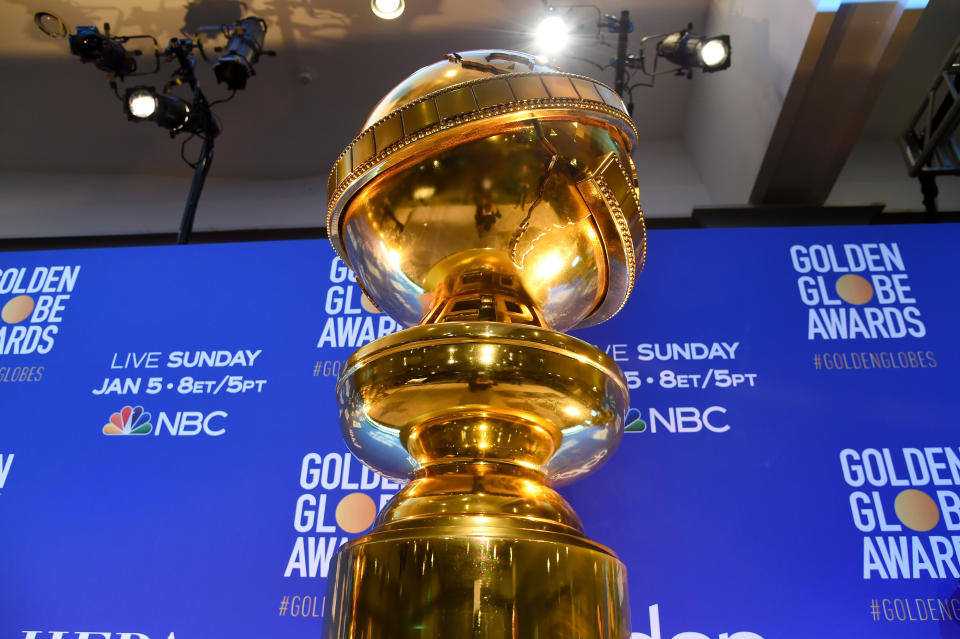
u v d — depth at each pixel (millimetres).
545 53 2736
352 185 542
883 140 3035
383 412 507
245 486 1004
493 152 511
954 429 986
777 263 1152
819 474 959
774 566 900
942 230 1167
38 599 931
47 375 1120
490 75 540
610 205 542
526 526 443
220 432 1051
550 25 2430
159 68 2646
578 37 2611
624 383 529
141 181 3100
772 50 2258
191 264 1221
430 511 469
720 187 2854
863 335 1076
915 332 1073
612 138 576
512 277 556
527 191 518
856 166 2967
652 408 1021
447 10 2602
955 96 2201
